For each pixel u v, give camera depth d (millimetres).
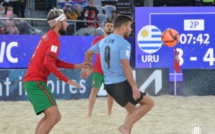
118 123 15289
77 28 26438
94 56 22000
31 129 14672
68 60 22688
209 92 22141
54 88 21281
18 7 29000
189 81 22172
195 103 19453
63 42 22625
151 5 30359
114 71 11375
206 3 31094
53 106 10914
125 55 11180
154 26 22578
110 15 29859
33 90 10898
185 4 32062
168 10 22516
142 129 14289
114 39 11367
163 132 13852
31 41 22547
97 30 25719
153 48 22594
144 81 21812
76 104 19594
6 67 22344
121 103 11570
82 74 11781
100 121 15664
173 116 16453
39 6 30875
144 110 11445
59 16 11047
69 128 14578
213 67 22688
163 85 21938
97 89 16656
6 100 21016
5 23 24750
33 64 10977
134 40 23031
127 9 31547
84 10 28781
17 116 16906
